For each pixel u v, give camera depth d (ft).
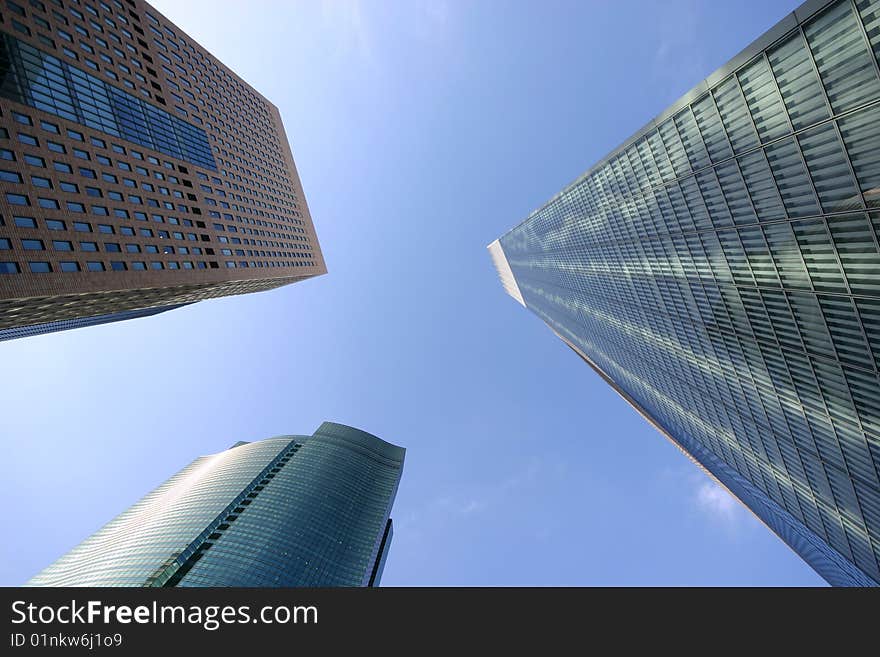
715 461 268.21
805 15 90.53
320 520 429.38
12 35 138.62
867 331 106.32
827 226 104.32
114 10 190.19
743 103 115.03
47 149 141.69
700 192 146.82
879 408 112.88
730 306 158.30
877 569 149.79
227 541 375.66
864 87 84.43
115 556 380.78
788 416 154.51
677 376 241.76
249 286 288.51
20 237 127.24
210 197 229.86
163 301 232.12
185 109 227.61
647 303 235.61
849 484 139.33
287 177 339.16
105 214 159.53
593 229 272.51
